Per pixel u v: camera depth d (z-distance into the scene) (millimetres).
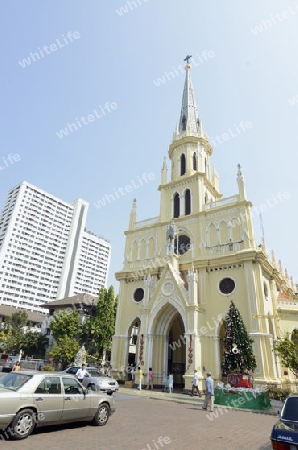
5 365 40219
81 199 138250
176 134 43500
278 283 36250
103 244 144375
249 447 9391
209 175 41312
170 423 12445
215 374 25047
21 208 114125
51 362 39156
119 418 12734
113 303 44562
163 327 29734
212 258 29391
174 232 33844
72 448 7992
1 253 104812
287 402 7426
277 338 27203
